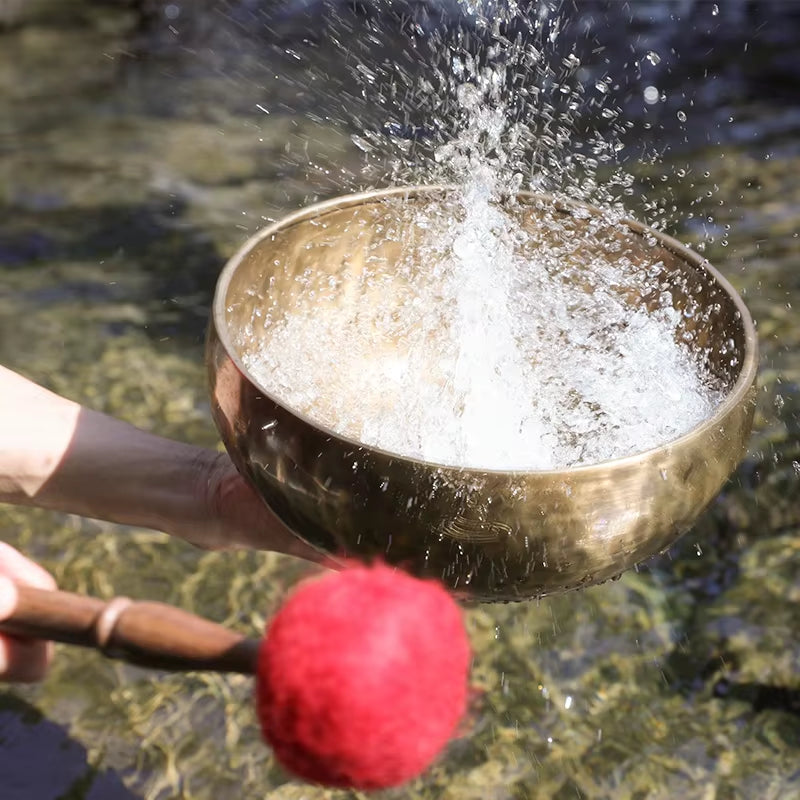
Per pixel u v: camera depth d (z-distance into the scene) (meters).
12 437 1.05
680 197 2.24
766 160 2.42
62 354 1.78
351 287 1.03
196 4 3.18
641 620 1.33
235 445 0.81
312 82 2.77
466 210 1.03
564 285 1.04
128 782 1.13
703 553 1.42
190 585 1.37
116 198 2.24
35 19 3.17
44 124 2.55
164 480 1.05
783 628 1.31
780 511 1.47
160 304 1.92
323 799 1.12
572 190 1.71
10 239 2.09
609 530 0.74
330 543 0.78
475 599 0.79
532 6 2.14
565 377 1.02
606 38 3.06
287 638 0.55
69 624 0.67
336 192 2.24
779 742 1.18
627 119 2.62
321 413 0.99
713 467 0.78
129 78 2.82
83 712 1.21
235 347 0.91
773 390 1.66
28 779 1.13
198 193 2.26
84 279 1.98
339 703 0.53
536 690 1.24
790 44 3.08
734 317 0.89
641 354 0.97
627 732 1.19
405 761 0.55
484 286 1.05
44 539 1.44
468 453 0.96
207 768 1.15
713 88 2.81
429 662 0.54
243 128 2.54
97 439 1.06
